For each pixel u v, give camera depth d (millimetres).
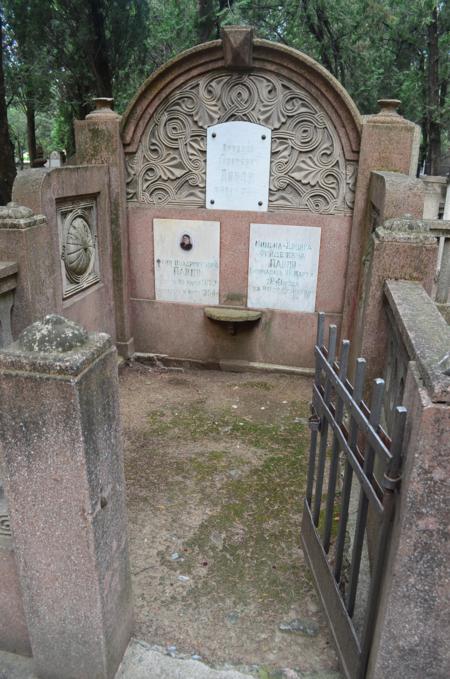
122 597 2020
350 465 1928
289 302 4914
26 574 1797
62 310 4008
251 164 4613
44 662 1958
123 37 11172
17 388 1526
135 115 4570
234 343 5121
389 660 1558
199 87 4477
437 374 1300
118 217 4797
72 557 1720
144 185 4836
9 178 8828
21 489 1658
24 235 2848
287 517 3047
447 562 1391
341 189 4523
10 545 1862
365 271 3729
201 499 3199
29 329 1608
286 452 3744
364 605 2258
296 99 4375
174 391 4734
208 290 5027
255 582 2566
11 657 2070
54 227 3758
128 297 5133
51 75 10852
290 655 2164
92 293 4535
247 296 4977
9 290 2883
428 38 12703
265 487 3328
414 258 2701
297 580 2582
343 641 2000
